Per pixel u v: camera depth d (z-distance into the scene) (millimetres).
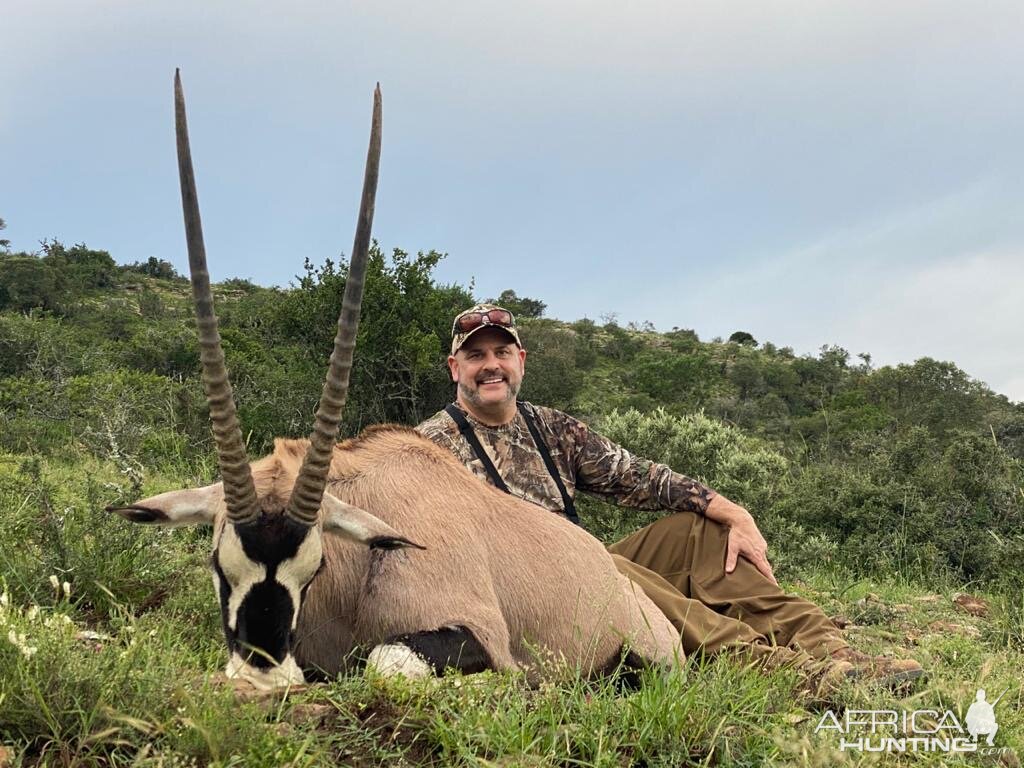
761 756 3297
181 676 3238
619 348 87812
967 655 5574
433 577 4121
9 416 15086
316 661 4227
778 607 5273
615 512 9789
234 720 2891
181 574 5352
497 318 5660
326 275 18609
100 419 13047
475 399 5684
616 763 3084
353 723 3086
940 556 10531
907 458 13219
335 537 4195
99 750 2834
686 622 5074
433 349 17859
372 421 18219
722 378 76000
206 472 10047
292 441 4457
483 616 4109
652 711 3357
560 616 4570
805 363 80438
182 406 16547
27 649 3014
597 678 4648
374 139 3656
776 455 13117
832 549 10617
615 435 12023
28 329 26047
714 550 5660
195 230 3561
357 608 4184
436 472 4598
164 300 79000
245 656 3537
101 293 78375
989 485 11594
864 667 4383
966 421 47219
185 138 3492
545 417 6012
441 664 3824
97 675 3061
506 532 4609
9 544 5285
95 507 5633
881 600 8102
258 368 18625
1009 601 7996
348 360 3691
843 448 17344
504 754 3012
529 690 3756
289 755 2785
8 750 2711
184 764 2654
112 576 5125
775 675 4180
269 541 3674
